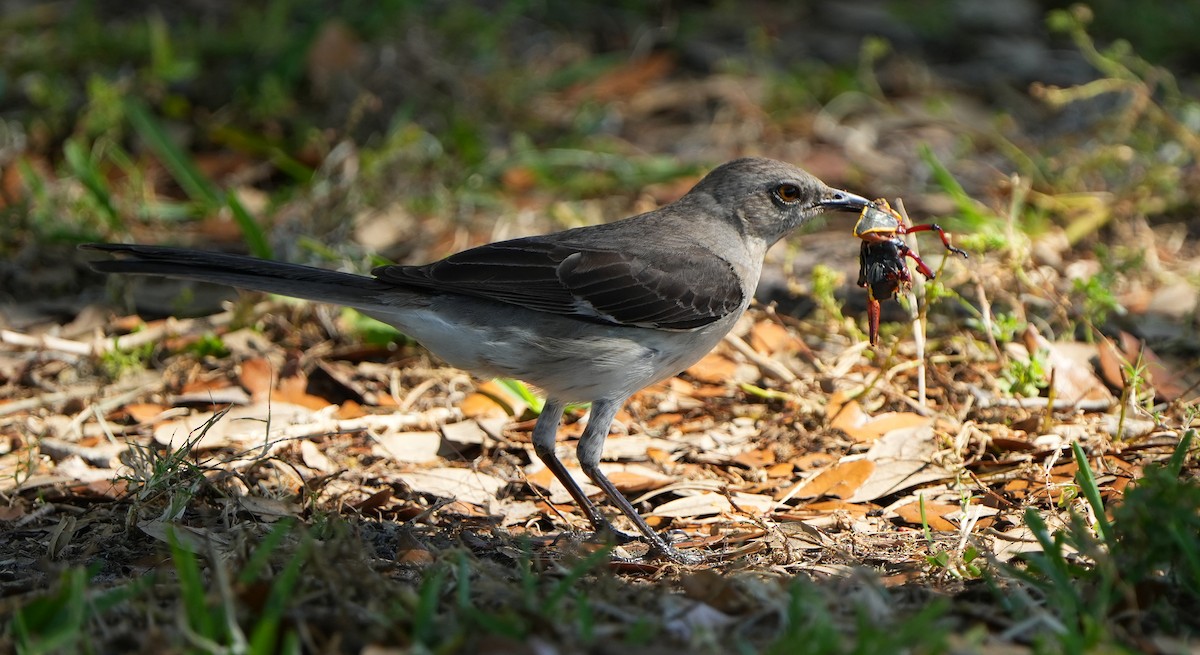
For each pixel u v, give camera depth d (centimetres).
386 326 1196
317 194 1420
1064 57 1919
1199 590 662
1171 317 1213
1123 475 914
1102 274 1228
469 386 1141
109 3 1939
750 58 1883
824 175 1562
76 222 1416
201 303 1311
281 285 918
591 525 916
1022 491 916
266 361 1134
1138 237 1398
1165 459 943
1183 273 1316
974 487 929
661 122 1736
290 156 1585
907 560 798
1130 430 988
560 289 923
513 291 921
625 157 1612
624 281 928
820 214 1019
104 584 755
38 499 905
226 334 1205
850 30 2002
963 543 802
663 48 1922
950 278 1212
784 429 1055
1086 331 1169
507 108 1712
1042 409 1047
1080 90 1480
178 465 870
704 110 1752
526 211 1490
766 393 1087
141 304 1301
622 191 1552
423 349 1204
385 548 835
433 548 810
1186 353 1152
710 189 1015
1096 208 1427
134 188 1477
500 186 1561
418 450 1020
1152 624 661
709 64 1873
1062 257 1342
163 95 1670
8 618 670
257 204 1509
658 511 930
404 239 1424
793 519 897
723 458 1008
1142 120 1639
